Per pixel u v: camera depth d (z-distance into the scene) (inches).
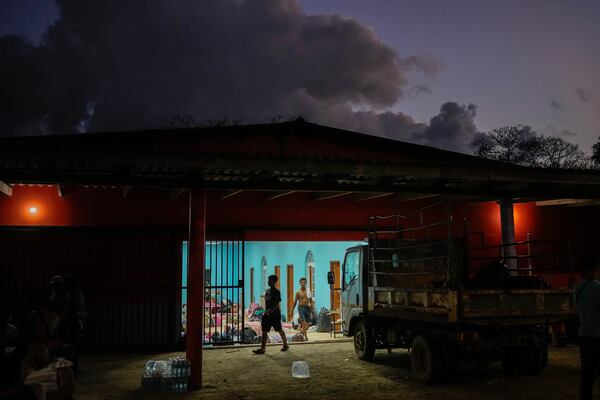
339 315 671.8
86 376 399.5
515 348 374.0
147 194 539.5
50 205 514.0
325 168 350.9
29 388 167.0
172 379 343.0
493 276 378.0
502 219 563.5
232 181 366.9
